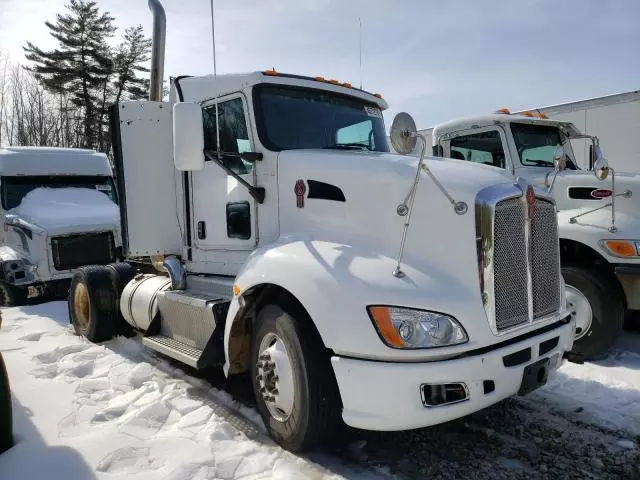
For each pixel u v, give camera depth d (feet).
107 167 37.58
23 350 18.75
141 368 15.52
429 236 10.55
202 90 15.40
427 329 9.53
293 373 10.80
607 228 17.08
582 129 28.25
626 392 14.42
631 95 26.17
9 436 11.05
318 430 10.63
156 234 17.20
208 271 15.67
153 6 18.56
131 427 11.93
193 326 14.93
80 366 16.52
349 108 15.61
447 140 22.74
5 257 32.24
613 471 10.53
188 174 16.42
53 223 30.78
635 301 16.69
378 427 9.66
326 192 12.15
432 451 11.29
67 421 12.37
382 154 13.08
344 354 9.96
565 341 11.62
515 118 20.67
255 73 13.92
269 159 13.42
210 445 11.04
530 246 10.94
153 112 17.15
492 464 10.78
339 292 10.05
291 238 12.41
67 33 119.24
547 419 12.78
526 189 10.87
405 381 9.39
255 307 12.28
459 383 9.52
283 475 10.00
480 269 9.96
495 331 9.94
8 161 33.73
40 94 101.65
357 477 10.18
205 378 15.81
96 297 19.83
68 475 9.92
